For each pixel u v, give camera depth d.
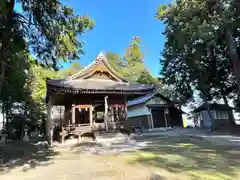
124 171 6.36
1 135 17.05
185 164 7.06
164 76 24.84
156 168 6.61
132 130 17.22
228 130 18.64
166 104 30.27
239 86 16.64
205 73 20.05
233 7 13.02
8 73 13.97
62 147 12.58
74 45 10.17
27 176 6.28
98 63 17.52
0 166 7.74
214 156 8.27
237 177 5.64
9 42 9.61
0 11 6.72
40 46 10.31
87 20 9.98
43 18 9.53
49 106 17.58
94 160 8.32
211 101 26.33
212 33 14.79
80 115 17.59
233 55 16.75
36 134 24.83
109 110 16.75
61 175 6.19
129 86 17.23
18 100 20.20
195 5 14.67
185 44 17.02
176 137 14.98
